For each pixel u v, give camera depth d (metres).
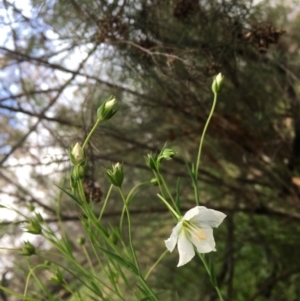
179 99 0.25
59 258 0.32
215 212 0.13
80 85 0.26
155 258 0.33
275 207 0.32
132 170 0.30
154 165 0.13
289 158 0.28
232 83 0.25
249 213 0.31
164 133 0.29
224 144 0.28
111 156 0.27
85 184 0.20
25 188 0.31
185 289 0.32
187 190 0.31
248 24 0.24
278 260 0.30
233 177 0.30
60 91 0.26
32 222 0.15
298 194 0.29
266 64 0.25
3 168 0.27
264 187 0.33
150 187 0.30
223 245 0.34
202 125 0.27
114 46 0.23
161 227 0.32
